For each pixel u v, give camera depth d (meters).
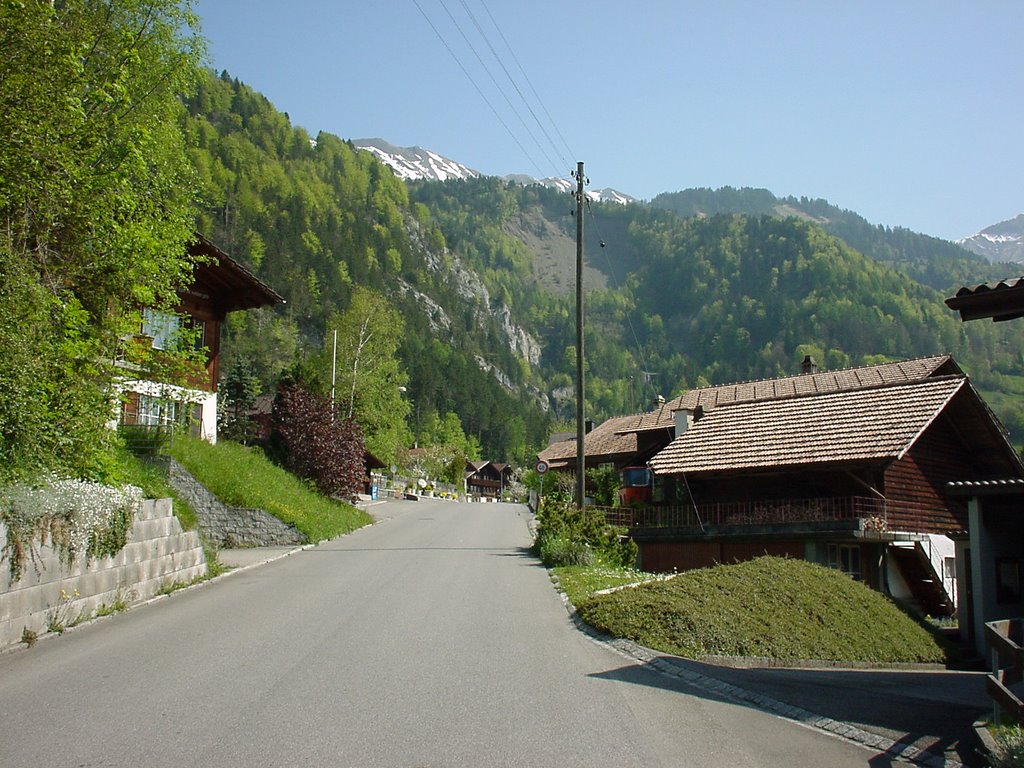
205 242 29.86
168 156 18.56
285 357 105.25
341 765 6.68
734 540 27.02
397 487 75.38
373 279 161.62
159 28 18.52
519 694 9.16
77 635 12.04
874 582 25.28
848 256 193.75
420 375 133.12
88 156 14.89
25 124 12.98
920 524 26.78
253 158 172.25
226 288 32.62
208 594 16.28
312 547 26.91
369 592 16.69
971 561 16.52
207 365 32.34
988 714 8.84
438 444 115.31
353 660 10.58
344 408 61.00
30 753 6.86
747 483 28.52
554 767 6.82
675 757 7.19
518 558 24.14
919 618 17.73
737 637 12.73
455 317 195.12
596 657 11.34
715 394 45.72
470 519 43.41
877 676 11.71
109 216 15.39
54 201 13.92
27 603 11.38
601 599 14.41
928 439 27.95
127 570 14.68
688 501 29.47
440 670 10.16
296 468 37.34
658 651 11.77
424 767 6.70
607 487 42.81
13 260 13.00
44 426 13.13
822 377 43.22
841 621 14.95
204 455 29.42
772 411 29.36
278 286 130.38
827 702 9.44
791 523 25.47
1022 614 16.39
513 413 162.75
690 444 29.20
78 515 12.59
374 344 66.50
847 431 26.47
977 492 15.80
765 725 8.40
